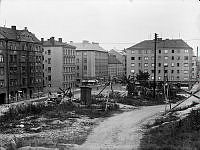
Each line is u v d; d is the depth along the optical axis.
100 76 143.00
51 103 56.62
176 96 72.69
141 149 21.77
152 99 66.19
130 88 73.00
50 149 21.36
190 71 107.75
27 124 36.16
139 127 34.09
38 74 90.19
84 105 54.19
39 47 91.00
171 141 23.67
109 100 61.72
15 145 23.47
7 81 73.69
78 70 133.50
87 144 25.22
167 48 107.25
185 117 33.19
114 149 21.92
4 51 72.94
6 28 79.56
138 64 109.81
